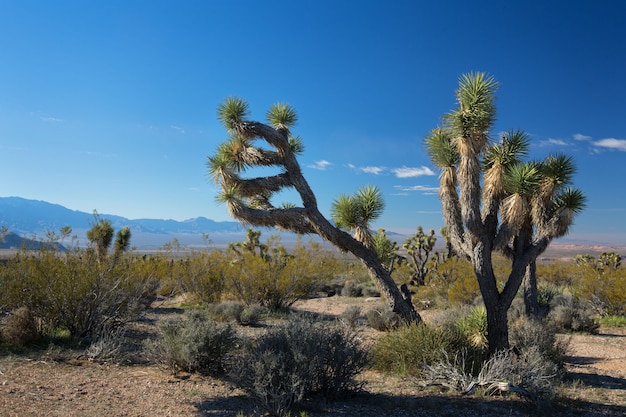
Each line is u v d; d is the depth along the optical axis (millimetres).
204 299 17562
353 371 6520
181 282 17578
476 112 8039
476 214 8281
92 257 10430
